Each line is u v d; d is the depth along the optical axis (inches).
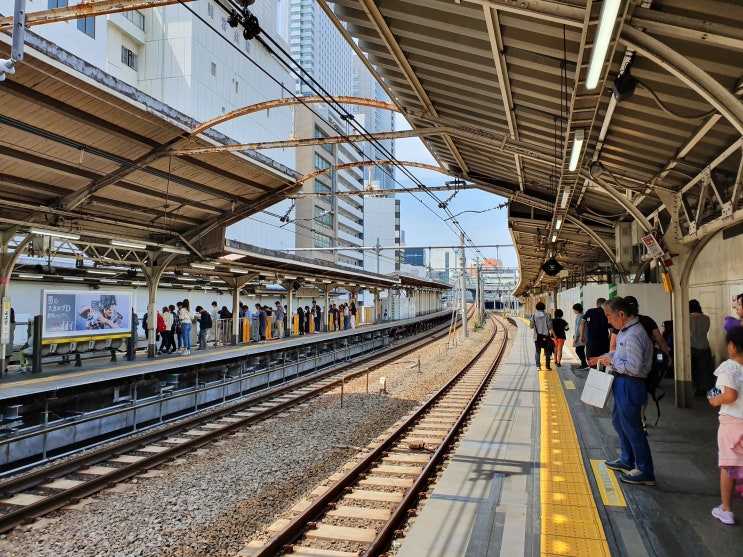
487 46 230.8
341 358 882.1
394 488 254.5
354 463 302.4
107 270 697.0
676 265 324.8
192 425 393.1
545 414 341.4
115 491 262.7
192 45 1466.5
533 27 196.4
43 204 448.1
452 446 323.3
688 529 163.2
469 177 481.1
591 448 261.0
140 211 523.5
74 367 466.3
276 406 443.5
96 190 440.8
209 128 405.4
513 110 284.8
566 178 313.3
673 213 319.3
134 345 533.6
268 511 237.1
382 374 679.7
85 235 472.4
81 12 209.9
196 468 298.8
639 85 215.5
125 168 420.8
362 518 218.1
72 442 341.4
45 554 197.6
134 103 334.3
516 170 409.7
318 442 352.5
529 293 2434.8
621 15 143.9
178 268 641.6
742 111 165.9
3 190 415.5
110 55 1385.3
